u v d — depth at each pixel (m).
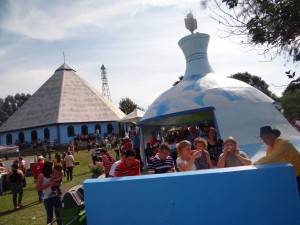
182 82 14.17
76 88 50.28
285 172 2.79
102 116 45.75
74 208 4.16
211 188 2.83
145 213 2.94
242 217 2.77
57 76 52.94
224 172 2.83
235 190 2.79
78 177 17.28
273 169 2.80
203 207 2.82
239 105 11.87
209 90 12.45
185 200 2.87
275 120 11.82
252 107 11.92
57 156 13.89
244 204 2.78
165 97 13.59
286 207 2.74
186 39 14.78
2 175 16.12
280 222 2.73
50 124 42.31
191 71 14.46
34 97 49.97
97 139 37.75
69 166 16.20
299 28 2.96
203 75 13.91
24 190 15.27
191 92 12.70
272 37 3.18
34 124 43.94
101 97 52.53
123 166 4.97
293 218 2.73
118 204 3.01
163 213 2.90
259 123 11.41
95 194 3.06
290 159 3.51
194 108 11.91
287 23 2.98
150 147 13.48
